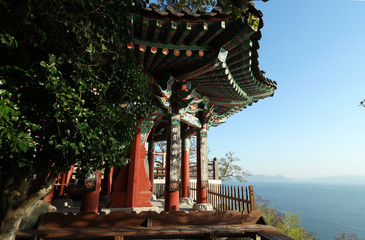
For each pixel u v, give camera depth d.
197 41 7.07
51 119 2.81
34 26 2.31
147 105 4.54
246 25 5.97
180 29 6.50
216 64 7.16
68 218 4.90
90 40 3.04
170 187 7.80
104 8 3.09
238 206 8.01
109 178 11.48
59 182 10.07
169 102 8.55
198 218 5.65
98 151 3.18
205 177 9.95
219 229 5.19
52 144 2.79
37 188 3.48
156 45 6.82
